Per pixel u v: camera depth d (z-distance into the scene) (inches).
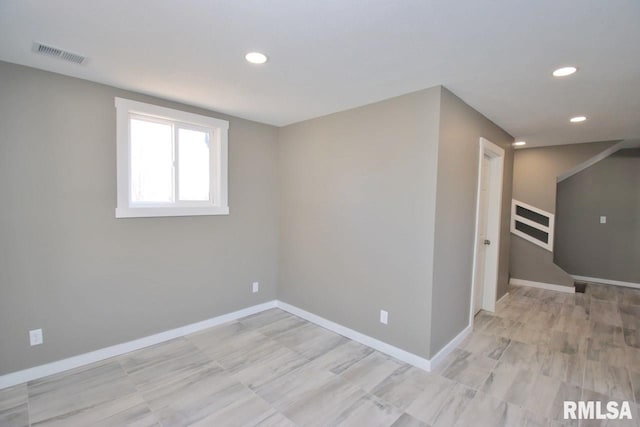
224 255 134.1
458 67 82.9
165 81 96.0
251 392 87.4
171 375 95.0
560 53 74.2
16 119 86.3
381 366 101.6
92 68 87.7
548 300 173.2
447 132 100.6
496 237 151.9
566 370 100.5
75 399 83.0
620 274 207.8
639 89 95.6
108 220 102.7
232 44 72.9
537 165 198.1
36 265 90.7
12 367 88.0
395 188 106.3
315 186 134.5
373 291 113.6
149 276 112.7
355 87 98.4
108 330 104.3
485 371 99.3
